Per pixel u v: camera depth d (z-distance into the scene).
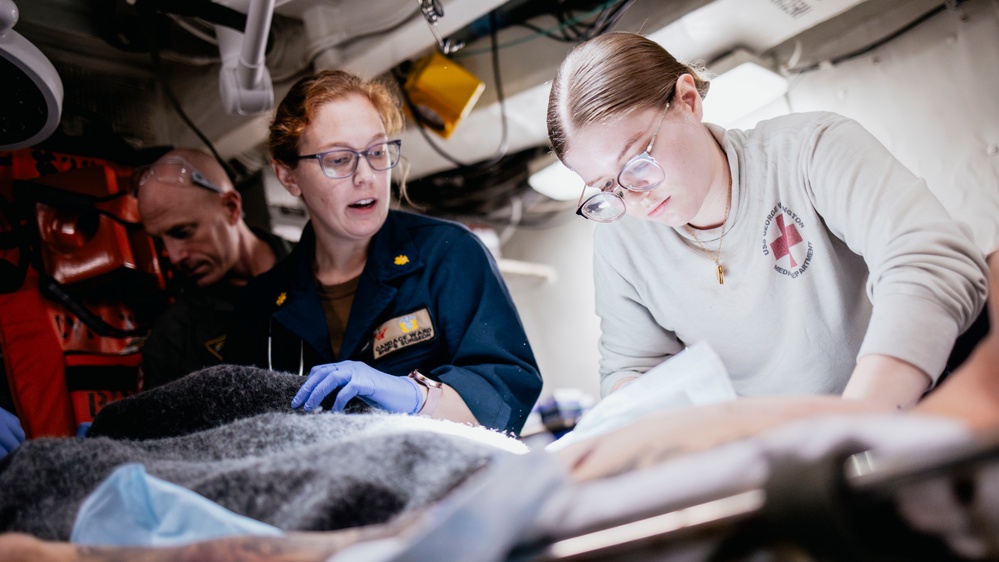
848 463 0.52
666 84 1.47
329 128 1.89
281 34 2.88
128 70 3.24
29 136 2.19
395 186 3.36
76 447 0.96
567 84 1.50
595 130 1.45
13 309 2.44
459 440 0.88
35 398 2.41
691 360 0.91
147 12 2.67
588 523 0.60
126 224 2.65
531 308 3.72
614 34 1.52
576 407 3.14
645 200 1.49
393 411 1.57
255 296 2.11
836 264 1.55
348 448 0.87
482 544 0.56
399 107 2.10
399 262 1.94
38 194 2.51
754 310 1.64
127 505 0.77
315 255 2.07
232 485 0.84
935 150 2.62
